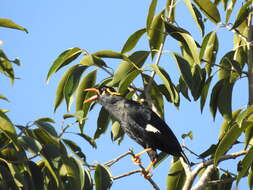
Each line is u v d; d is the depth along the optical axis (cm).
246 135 1036
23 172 953
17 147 880
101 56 1108
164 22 1097
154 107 1204
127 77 1057
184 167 1114
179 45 1226
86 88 1160
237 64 1133
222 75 1188
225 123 1181
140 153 1227
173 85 1081
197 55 1066
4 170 918
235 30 1138
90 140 1052
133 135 1247
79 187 933
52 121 996
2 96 972
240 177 945
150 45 1127
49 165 916
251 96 1158
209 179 1109
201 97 1162
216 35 1235
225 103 1142
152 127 1206
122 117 1231
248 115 936
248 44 1181
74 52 1118
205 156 1109
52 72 1127
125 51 1143
